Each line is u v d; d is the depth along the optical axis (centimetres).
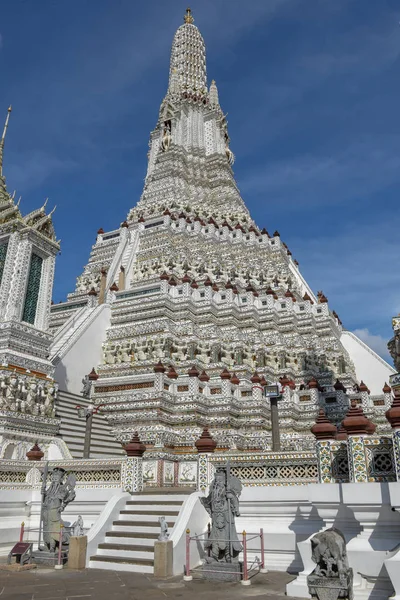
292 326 3706
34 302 2364
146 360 3130
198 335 3472
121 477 1570
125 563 1248
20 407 2070
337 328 4088
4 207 2381
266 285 4375
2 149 2544
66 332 3403
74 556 1272
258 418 2620
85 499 1573
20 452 2009
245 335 3575
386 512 998
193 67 7856
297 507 1282
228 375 2688
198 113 6994
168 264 4397
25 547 1288
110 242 5078
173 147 6378
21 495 1653
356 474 1057
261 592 999
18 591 1006
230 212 5594
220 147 6738
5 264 2283
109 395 2739
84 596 966
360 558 980
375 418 2772
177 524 1269
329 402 2914
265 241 4956
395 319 1295
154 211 5419
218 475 1238
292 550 1237
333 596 890
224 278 4316
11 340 2167
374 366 4003
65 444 2142
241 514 1344
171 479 2172
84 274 4950
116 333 3550
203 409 2541
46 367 2306
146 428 2397
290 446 2597
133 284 4300
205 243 4734
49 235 2491
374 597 927
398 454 979
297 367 3506
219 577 1109
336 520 1101
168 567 1160
